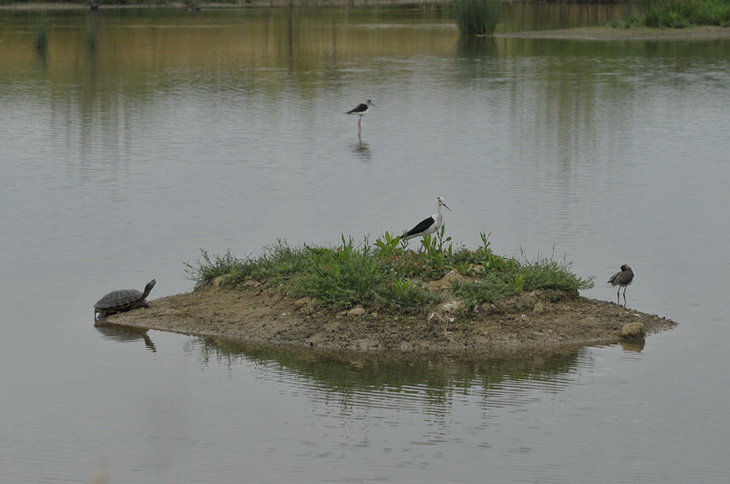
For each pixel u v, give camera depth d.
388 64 50.94
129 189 23.38
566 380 12.17
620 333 13.62
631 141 29.59
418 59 53.19
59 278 16.45
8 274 16.69
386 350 13.12
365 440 10.55
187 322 14.21
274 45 60.59
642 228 19.44
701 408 11.34
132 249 18.12
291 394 11.81
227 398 11.70
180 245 18.33
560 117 34.16
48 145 29.47
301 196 22.44
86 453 10.29
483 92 40.38
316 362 12.80
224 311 14.45
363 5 95.88
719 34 63.47
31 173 25.38
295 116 34.91
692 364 12.66
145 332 14.02
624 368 12.54
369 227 19.42
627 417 11.11
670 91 40.19
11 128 32.38
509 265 14.86
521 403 11.52
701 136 30.38
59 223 20.16
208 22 75.50
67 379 12.31
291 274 15.01
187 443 10.46
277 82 44.09
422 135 30.91
